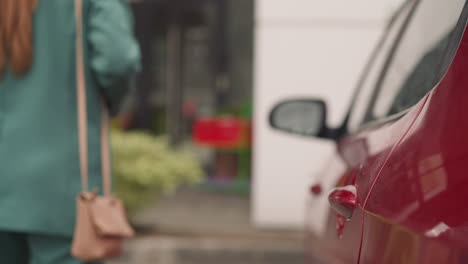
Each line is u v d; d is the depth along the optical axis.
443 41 1.33
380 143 1.37
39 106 2.15
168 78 10.78
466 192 0.94
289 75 6.55
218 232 6.05
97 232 2.13
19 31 2.14
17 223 2.09
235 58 10.56
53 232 2.12
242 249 5.37
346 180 1.58
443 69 1.21
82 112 2.20
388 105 1.76
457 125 1.04
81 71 2.20
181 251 5.42
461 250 0.88
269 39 6.55
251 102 9.46
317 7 6.48
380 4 6.41
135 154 5.86
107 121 2.33
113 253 2.19
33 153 2.13
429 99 1.16
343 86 6.50
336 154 2.33
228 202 8.33
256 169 6.64
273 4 6.52
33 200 2.11
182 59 10.73
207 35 10.63
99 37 2.17
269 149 6.62
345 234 1.48
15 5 2.16
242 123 9.20
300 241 5.75
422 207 0.98
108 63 2.17
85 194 2.14
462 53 1.14
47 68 2.17
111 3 2.21
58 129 2.15
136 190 5.91
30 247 2.20
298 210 6.61
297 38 6.53
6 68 2.18
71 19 2.19
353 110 2.57
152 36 10.75
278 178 6.62
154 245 5.45
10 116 2.16
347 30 6.47
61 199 2.13
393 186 1.08
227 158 9.45
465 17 1.23
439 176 0.99
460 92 1.09
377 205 1.10
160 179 5.77
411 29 1.85
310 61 6.52
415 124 1.15
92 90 2.24
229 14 10.55
